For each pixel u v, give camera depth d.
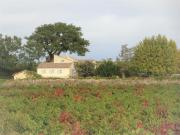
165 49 104.62
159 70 103.31
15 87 47.44
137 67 104.19
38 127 16.38
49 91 33.12
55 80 62.47
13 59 112.75
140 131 18.02
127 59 129.38
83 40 134.62
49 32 130.25
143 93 32.50
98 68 98.62
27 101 23.12
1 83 54.25
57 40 131.25
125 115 20.44
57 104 21.98
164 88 39.88
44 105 20.83
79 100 24.38
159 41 106.06
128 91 34.88
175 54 107.94
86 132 17.41
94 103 22.86
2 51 112.75
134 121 18.97
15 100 23.11
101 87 41.28
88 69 108.50
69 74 113.25
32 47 116.81
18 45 114.19
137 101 25.42
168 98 29.36
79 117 19.20
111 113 20.34
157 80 60.97
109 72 96.44
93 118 19.06
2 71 111.94
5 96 29.50
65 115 18.50
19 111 18.84
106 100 24.78
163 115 22.77
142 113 21.97
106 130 17.16
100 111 19.91
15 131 15.88
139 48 105.88
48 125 16.78
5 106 20.25
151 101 26.31
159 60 103.56
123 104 23.52
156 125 19.72
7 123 16.08
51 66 115.44
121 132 17.53
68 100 23.58
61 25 131.25
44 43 132.12
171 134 19.30
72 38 132.38
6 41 113.62
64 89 35.84
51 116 18.09
